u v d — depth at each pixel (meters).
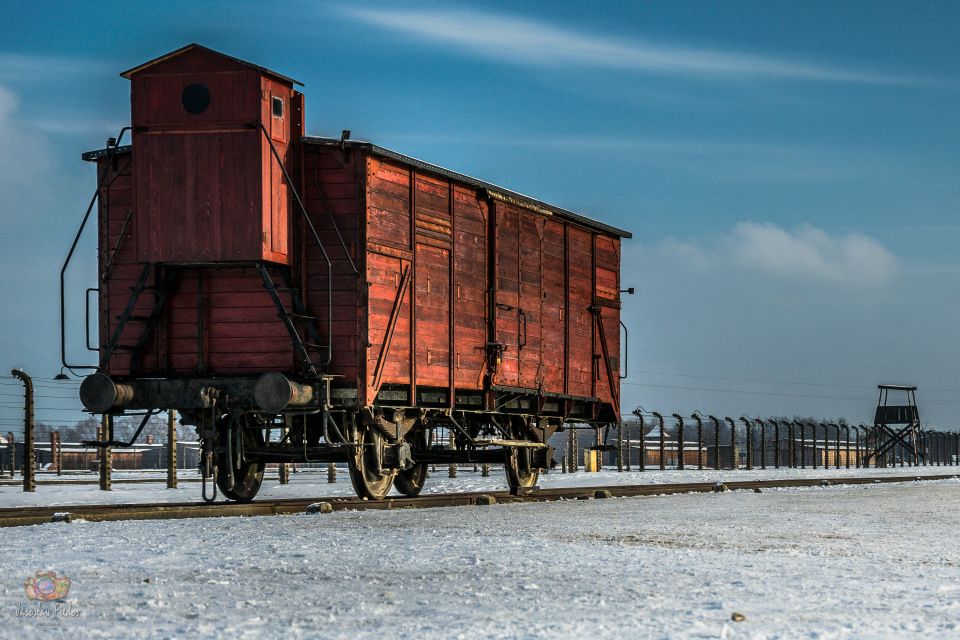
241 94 16.55
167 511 13.62
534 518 13.98
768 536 11.72
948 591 7.62
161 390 16.62
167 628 5.92
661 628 6.03
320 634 5.80
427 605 6.82
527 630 5.95
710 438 78.06
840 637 5.85
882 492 22.33
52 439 44.69
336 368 16.86
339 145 16.94
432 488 24.19
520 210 21.30
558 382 22.62
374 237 17.16
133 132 16.77
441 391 19.27
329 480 29.34
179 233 16.61
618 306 25.33
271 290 16.47
